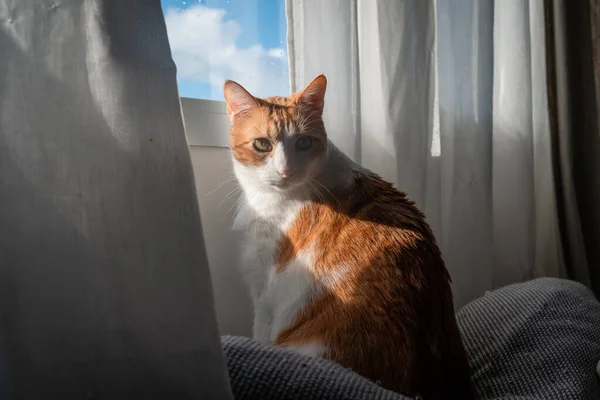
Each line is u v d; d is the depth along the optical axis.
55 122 0.73
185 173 0.78
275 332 1.08
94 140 0.75
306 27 1.23
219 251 1.29
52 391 0.71
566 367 1.12
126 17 0.76
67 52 0.74
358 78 1.26
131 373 0.75
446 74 1.49
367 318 0.98
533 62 1.85
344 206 1.12
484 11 1.51
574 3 1.98
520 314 1.29
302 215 1.11
